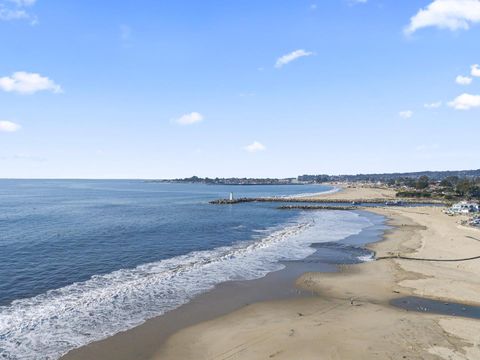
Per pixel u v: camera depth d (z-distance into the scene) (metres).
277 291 29.03
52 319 23.06
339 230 62.00
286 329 21.50
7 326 21.86
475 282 30.31
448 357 17.86
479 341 19.58
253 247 46.50
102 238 51.66
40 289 29.08
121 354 18.95
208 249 45.75
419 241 49.06
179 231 59.53
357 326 21.77
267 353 18.66
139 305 25.70
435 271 33.72
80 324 22.42
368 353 18.36
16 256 40.31
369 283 30.77
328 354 18.33
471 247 43.50
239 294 28.27
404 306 25.59
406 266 35.62
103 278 32.22
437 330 21.00
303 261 39.03
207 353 18.94
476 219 63.34
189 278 32.34
